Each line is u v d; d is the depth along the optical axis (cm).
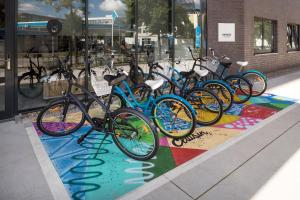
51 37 635
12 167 375
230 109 652
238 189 324
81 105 462
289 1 1380
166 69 630
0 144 449
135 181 340
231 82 695
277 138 479
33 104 616
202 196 310
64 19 653
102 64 718
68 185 332
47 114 483
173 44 884
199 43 965
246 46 1039
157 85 453
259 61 1142
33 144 449
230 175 354
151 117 471
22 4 586
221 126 538
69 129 489
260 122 565
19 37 585
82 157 405
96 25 707
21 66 592
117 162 389
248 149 433
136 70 791
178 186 329
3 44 562
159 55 848
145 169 369
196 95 534
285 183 336
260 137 483
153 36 830
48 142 458
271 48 1286
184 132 462
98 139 471
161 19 851
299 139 475
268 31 1250
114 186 329
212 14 988
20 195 312
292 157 405
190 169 369
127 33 769
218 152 420
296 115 615
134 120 397
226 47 1010
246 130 517
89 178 347
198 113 539
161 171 364
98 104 453
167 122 468
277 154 416
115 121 407
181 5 904
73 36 671
